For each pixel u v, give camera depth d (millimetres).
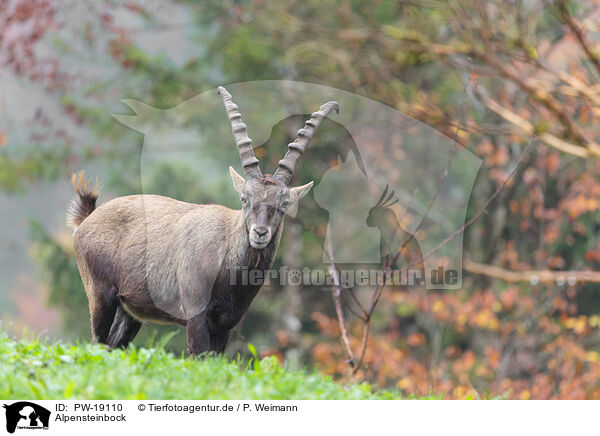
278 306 17953
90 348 7680
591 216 18719
